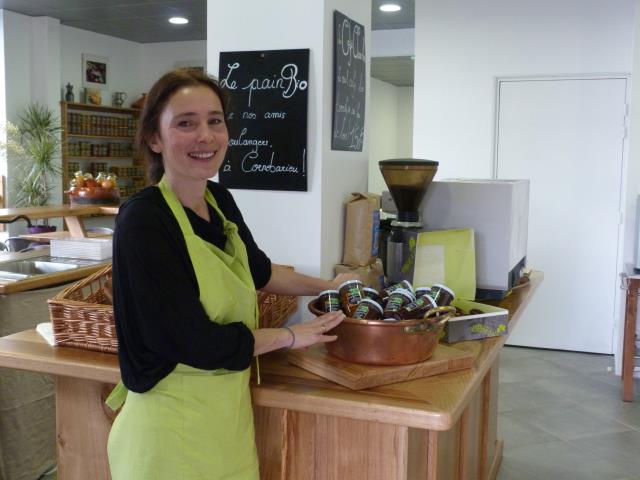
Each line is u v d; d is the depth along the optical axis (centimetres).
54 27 773
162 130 150
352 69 245
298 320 233
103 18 768
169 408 151
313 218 226
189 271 148
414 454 169
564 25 493
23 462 298
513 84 512
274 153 227
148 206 145
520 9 501
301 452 174
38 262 331
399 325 160
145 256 140
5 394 289
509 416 392
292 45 224
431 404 150
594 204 503
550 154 509
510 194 234
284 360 182
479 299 243
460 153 526
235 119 231
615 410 402
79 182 424
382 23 731
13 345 195
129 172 910
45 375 307
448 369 171
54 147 761
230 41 232
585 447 352
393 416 148
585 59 491
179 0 670
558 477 320
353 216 238
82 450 203
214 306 150
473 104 519
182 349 143
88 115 839
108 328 185
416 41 527
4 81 743
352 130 249
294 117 224
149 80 929
